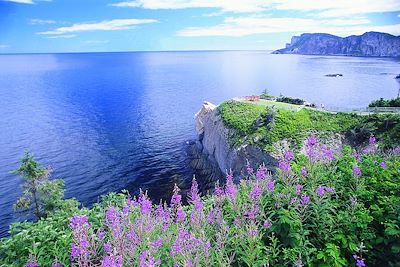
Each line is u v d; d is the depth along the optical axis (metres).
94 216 8.55
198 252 6.53
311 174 8.38
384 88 151.25
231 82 187.25
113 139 68.69
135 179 48.97
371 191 8.22
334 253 6.82
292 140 42.53
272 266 6.87
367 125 43.22
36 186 24.30
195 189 9.02
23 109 105.50
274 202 7.90
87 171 51.28
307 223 7.57
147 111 99.62
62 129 77.56
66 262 6.98
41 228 8.06
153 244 6.74
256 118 49.03
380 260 7.34
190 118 88.94
